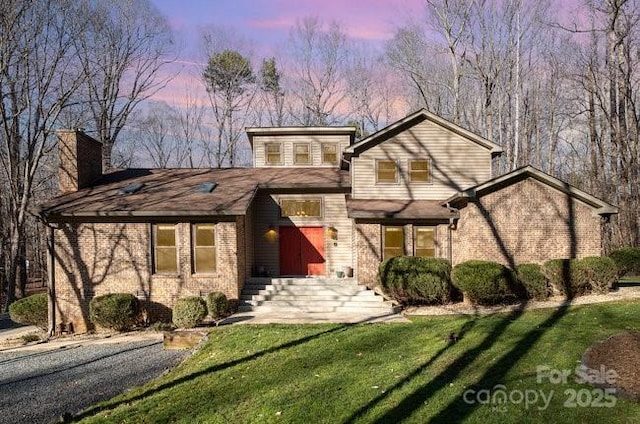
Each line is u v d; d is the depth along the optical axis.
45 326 15.73
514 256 15.36
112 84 32.75
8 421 7.81
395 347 9.79
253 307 15.49
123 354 11.81
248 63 43.47
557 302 13.64
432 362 8.38
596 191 28.44
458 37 30.17
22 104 22.70
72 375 10.24
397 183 18.59
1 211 24.53
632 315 10.56
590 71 27.81
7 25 20.78
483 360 8.16
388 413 6.35
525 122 33.22
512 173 15.18
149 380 9.49
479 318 11.88
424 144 18.61
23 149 26.36
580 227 15.41
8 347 13.62
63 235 15.59
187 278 15.47
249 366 9.12
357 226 17.33
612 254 21.34
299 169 21.44
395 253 17.34
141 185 17.83
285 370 8.68
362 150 18.69
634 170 25.50
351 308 15.17
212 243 15.61
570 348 8.23
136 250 15.54
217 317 14.42
